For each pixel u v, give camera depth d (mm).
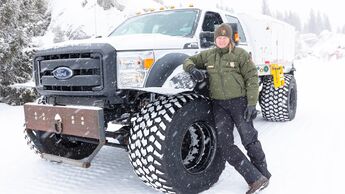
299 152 4504
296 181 3604
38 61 3732
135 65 3225
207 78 3543
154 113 3238
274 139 5176
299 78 15156
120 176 3969
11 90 10773
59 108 3412
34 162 4602
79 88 3455
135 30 4805
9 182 3916
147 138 3145
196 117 3385
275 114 6270
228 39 3303
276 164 4105
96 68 3277
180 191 3238
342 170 3830
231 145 3387
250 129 3395
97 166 4324
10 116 8586
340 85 11930
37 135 3961
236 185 3607
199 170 3492
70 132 3322
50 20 16875
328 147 4656
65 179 3947
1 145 5621
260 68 5715
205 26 4566
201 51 3805
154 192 3484
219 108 3432
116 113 3764
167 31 4434
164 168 3104
